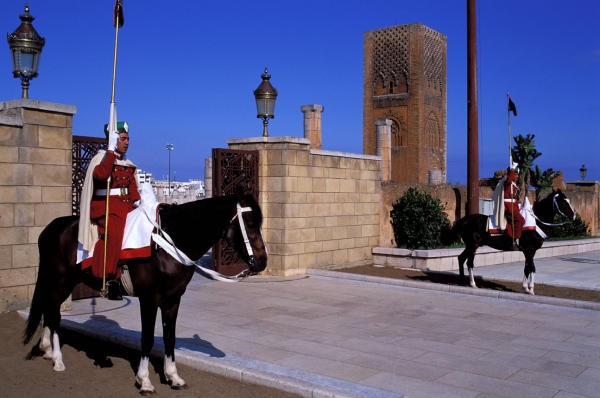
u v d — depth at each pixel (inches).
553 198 463.2
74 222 250.7
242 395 231.5
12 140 347.6
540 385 244.2
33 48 355.6
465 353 292.2
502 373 259.9
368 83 1915.6
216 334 324.5
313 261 568.1
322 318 370.3
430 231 655.8
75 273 246.4
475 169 697.0
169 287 225.1
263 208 550.3
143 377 227.6
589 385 245.0
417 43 1813.5
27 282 357.1
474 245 487.5
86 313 367.9
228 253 531.8
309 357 281.9
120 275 228.4
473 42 697.0
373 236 644.7
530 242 462.0
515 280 534.3
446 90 1968.5
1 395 222.1
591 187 1197.1
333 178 590.6
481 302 431.5
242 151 535.5
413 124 1823.3
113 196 233.1
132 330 317.1
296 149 547.8
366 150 1914.4
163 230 223.8
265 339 315.0
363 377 252.2
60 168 370.0
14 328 320.5
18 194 351.3
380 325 352.5
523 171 1104.2
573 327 353.4
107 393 228.8
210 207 222.2
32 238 358.0
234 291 466.3
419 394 231.6
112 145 229.6
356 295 454.9
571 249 834.2
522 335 331.9
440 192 737.0
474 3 695.7
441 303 426.0
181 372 257.1
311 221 565.0
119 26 239.1
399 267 610.5
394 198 679.7
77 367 260.1
